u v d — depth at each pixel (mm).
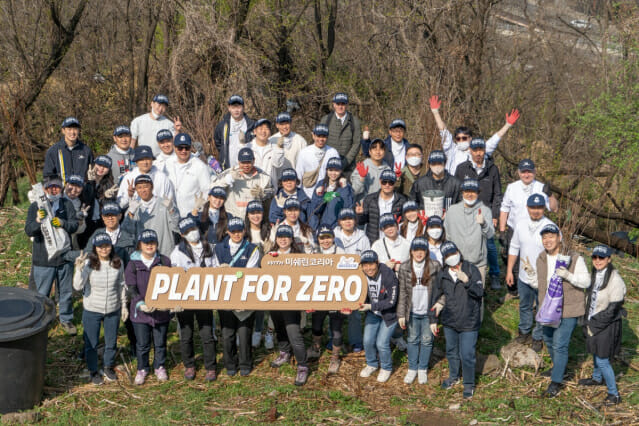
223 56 13008
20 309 6691
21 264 10180
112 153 8516
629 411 6863
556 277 7039
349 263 6930
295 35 16469
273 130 15500
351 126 9203
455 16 15289
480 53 15641
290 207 7375
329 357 7910
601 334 6926
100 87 16438
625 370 7836
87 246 7750
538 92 19875
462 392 7266
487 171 8820
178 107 12234
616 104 13680
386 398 7145
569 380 7543
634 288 10219
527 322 8125
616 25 15477
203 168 8234
